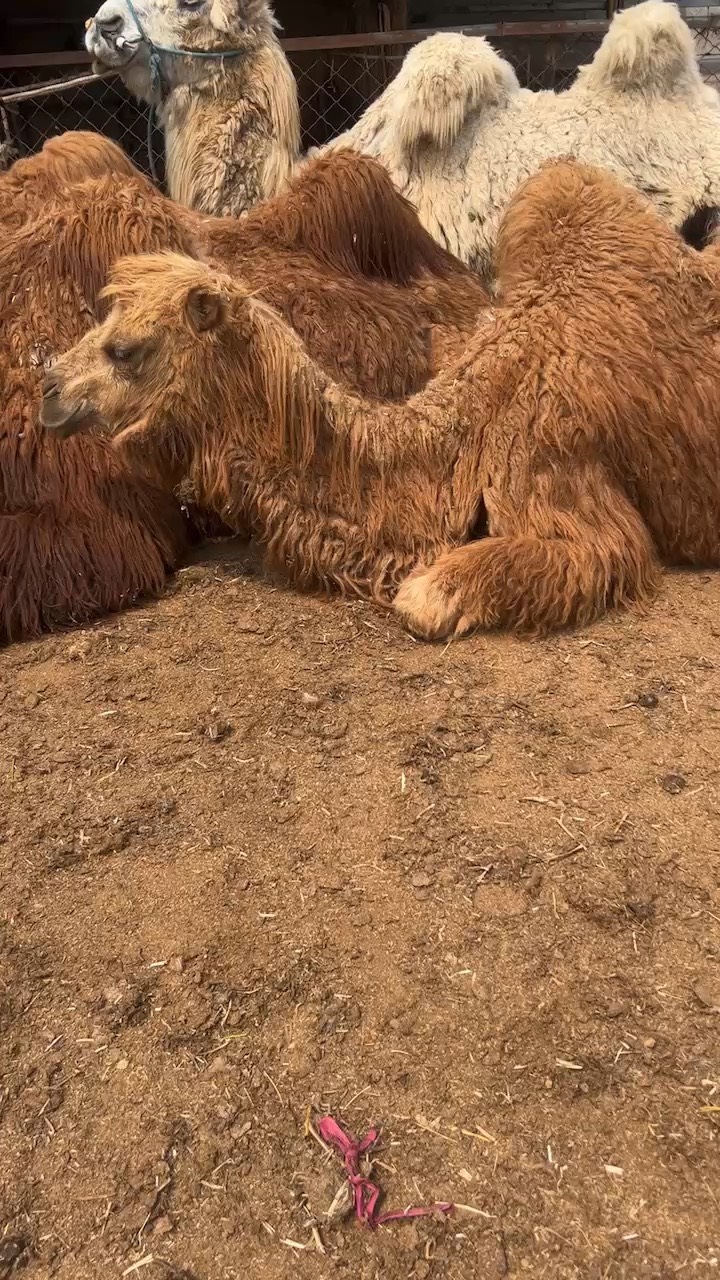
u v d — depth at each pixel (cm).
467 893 138
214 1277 98
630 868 141
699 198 358
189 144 354
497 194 352
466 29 474
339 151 266
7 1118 113
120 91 589
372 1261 98
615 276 210
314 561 208
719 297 221
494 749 166
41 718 179
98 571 210
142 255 197
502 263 233
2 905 140
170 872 145
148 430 194
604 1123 108
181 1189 105
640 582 208
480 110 353
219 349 189
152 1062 118
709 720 170
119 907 139
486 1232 100
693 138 360
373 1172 105
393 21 571
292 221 256
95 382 191
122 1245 101
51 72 587
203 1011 124
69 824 154
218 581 223
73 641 201
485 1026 120
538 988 124
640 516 216
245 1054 119
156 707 181
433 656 193
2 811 158
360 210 260
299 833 151
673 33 350
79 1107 114
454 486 210
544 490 203
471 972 127
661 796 154
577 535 201
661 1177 103
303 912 137
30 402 220
